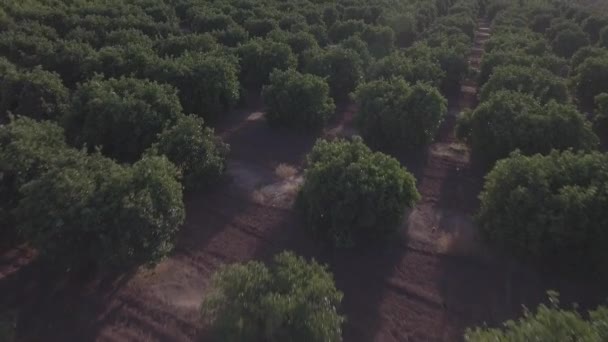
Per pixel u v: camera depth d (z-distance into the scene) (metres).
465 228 14.84
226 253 13.55
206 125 20.58
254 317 9.52
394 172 13.63
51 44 23.20
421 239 14.27
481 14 53.62
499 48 28.41
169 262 13.02
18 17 27.73
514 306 12.05
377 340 11.05
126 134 16.42
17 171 12.83
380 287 12.52
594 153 13.80
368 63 25.86
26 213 11.33
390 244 14.00
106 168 12.70
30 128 14.23
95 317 11.18
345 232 13.37
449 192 16.81
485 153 17.70
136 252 11.60
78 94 17.39
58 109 19.00
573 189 12.24
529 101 17.78
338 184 13.19
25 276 12.23
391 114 18.20
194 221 14.73
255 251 13.68
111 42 24.64
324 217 13.60
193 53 22.16
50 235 10.98
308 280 10.27
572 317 8.31
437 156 19.14
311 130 20.47
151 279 12.34
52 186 11.45
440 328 11.46
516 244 12.84
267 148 19.19
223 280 10.34
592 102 23.95
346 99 23.86
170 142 15.18
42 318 11.09
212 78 19.89
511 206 12.71
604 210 11.98
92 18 27.80
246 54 23.56
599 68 23.30
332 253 13.58
